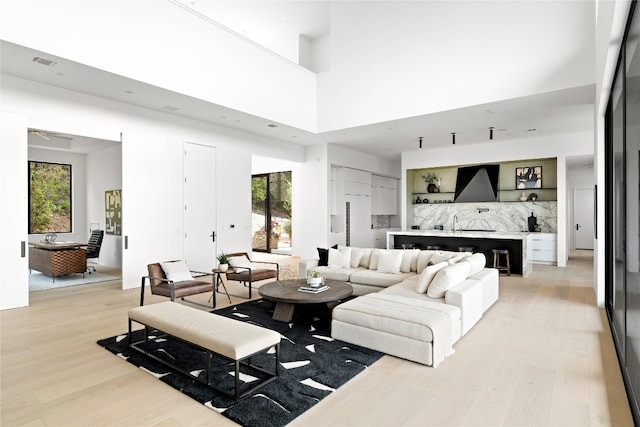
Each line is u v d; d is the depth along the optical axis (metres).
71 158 9.55
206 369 2.79
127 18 4.88
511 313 4.62
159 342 3.59
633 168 2.58
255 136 8.46
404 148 10.40
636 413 2.22
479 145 9.79
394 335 3.24
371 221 11.74
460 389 2.66
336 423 2.23
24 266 4.99
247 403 2.44
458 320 3.60
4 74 4.82
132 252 6.28
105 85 5.22
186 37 5.59
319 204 9.70
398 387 2.69
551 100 5.77
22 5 3.96
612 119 4.14
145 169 6.43
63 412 2.35
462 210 10.54
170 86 5.39
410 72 6.66
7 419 2.27
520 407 2.42
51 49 4.18
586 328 4.04
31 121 5.06
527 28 5.52
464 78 6.08
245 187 8.23
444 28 6.27
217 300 5.42
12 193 4.88
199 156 7.29
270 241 12.15
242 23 8.43
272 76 7.07
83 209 9.77
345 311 3.58
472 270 4.71
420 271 5.50
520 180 9.69
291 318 4.32
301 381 2.76
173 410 2.38
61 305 5.06
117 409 2.39
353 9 7.39
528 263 7.43
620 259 3.30
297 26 8.55
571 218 13.18
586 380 2.80
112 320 4.35
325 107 7.94
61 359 3.20
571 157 8.81
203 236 7.40
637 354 2.32
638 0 2.35
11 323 4.22
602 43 3.63
